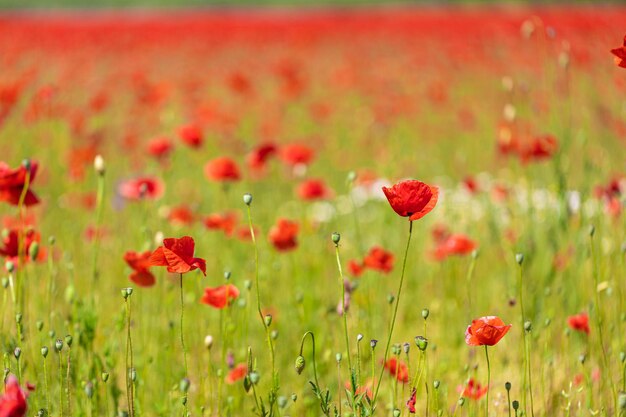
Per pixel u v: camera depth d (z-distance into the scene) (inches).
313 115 457.7
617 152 319.6
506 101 452.4
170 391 153.6
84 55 719.1
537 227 233.0
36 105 322.0
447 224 274.7
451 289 218.7
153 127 415.8
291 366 179.0
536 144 227.6
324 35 915.4
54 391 148.5
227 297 132.0
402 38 847.1
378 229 282.4
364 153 416.8
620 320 163.0
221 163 203.9
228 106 509.7
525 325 127.3
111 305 204.5
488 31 754.2
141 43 817.5
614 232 212.1
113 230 246.1
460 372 167.2
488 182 330.6
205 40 880.9
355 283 153.4
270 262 222.4
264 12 1360.7
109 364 149.6
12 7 2130.9
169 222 237.1
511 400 162.2
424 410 155.1
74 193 279.6
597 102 370.9
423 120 491.5
